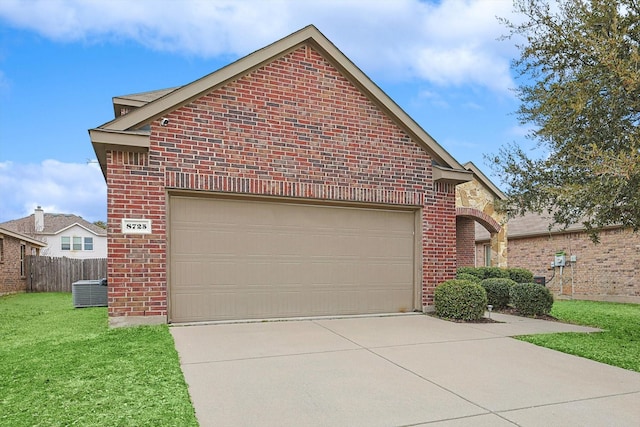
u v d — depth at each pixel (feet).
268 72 27.37
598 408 13.93
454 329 25.93
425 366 18.12
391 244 31.19
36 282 67.62
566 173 27.35
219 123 25.95
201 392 14.51
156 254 24.23
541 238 60.08
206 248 25.99
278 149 27.37
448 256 32.40
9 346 20.88
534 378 16.94
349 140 29.50
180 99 24.82
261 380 15.84
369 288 30.32
